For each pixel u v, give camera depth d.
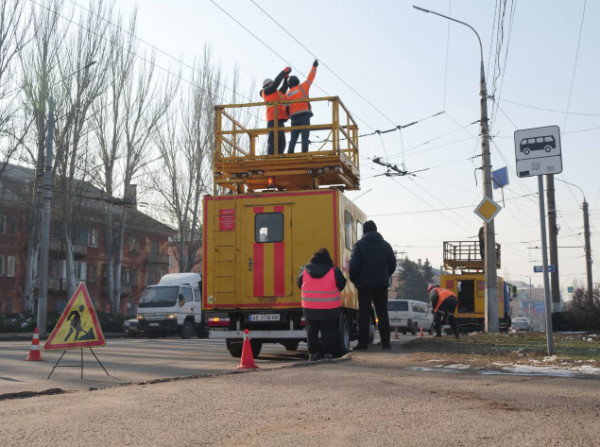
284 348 17.80
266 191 12.77
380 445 3.76
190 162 44.41
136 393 5.88
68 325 8.47
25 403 5.39
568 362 8.31
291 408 5.01
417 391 5.89
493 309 21.67
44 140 36.88
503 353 9.94
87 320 8.64
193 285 29.84
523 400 5.35
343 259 12.33
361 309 11.81
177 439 3.92
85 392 6.08
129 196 41.84
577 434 4.04
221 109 13.50
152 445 3.77
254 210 12.30
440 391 5.89
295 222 12.14
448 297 16.62
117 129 41.19
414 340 14.29
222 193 13.93
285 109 13.93
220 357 12.73
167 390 6.07
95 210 42.94
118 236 44.06
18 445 3.76
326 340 10.52
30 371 9.27
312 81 13.88
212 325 12.26
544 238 9.48
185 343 19.27
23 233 50.59
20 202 44.16
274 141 13.20
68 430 4.19
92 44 38.06
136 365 10.25
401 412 4.81
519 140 9.51
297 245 12.09
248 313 12.24
